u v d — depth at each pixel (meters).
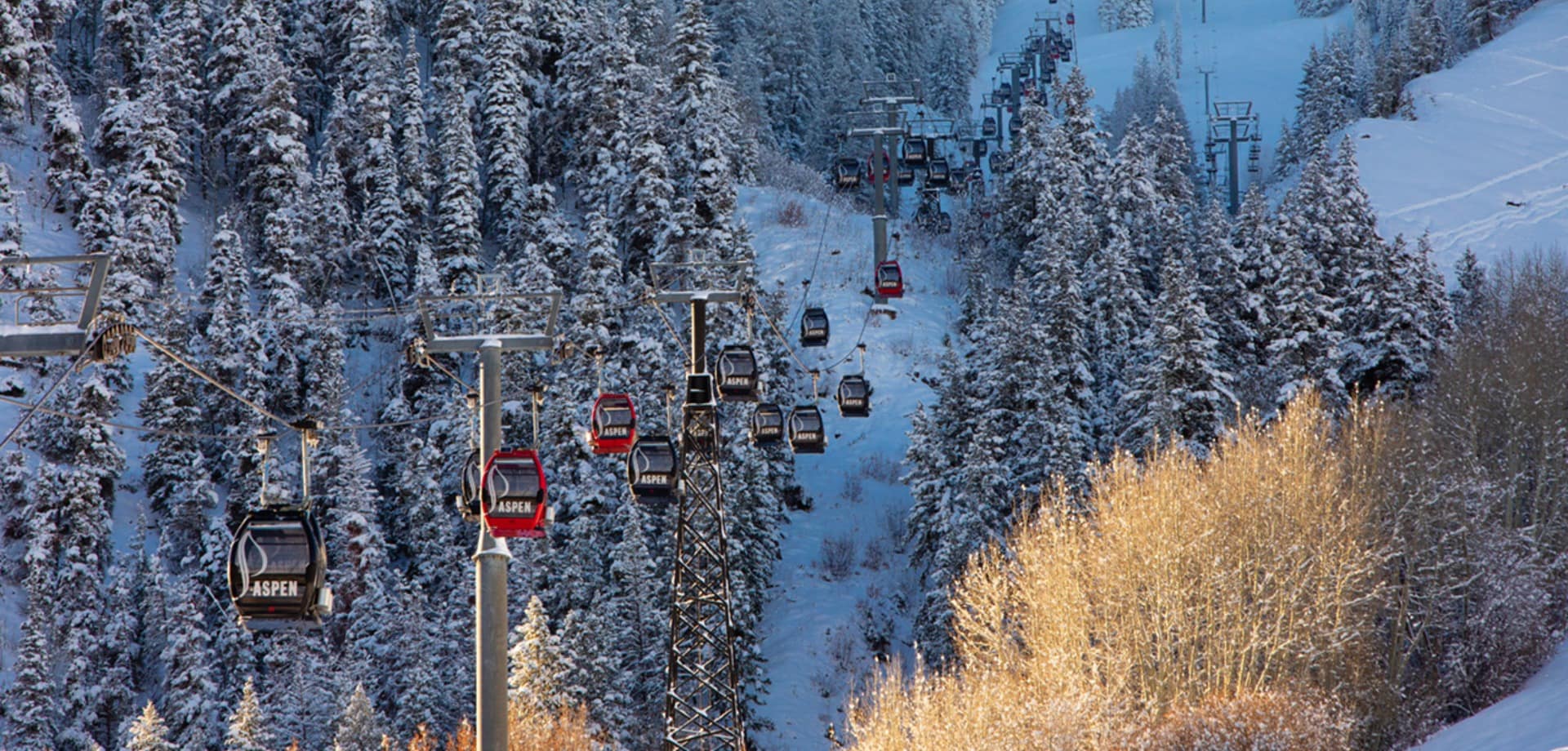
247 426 83.19
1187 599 55.53
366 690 67.81
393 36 145.50
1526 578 60.50
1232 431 67.19
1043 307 88.38
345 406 86.25
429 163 117.69
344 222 106.69
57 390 83.81
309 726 65.38
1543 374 74.12
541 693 58.44
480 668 27.62
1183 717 50.00
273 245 97.12
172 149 103.12
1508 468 72.12
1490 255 139.38
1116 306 92.50
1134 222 111.62
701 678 43.75
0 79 105.81
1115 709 49.78
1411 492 64.50
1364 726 55.94
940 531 75.12
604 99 118.94
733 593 71.31
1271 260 91.75
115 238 96.12
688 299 43.34
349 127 112.88
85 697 67.38
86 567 72.62
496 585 27.81
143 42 126.88
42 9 113.00
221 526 77.44
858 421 103.25
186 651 67.38
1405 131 179.88
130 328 20.80
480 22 133.38
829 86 183.88
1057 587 55.03
